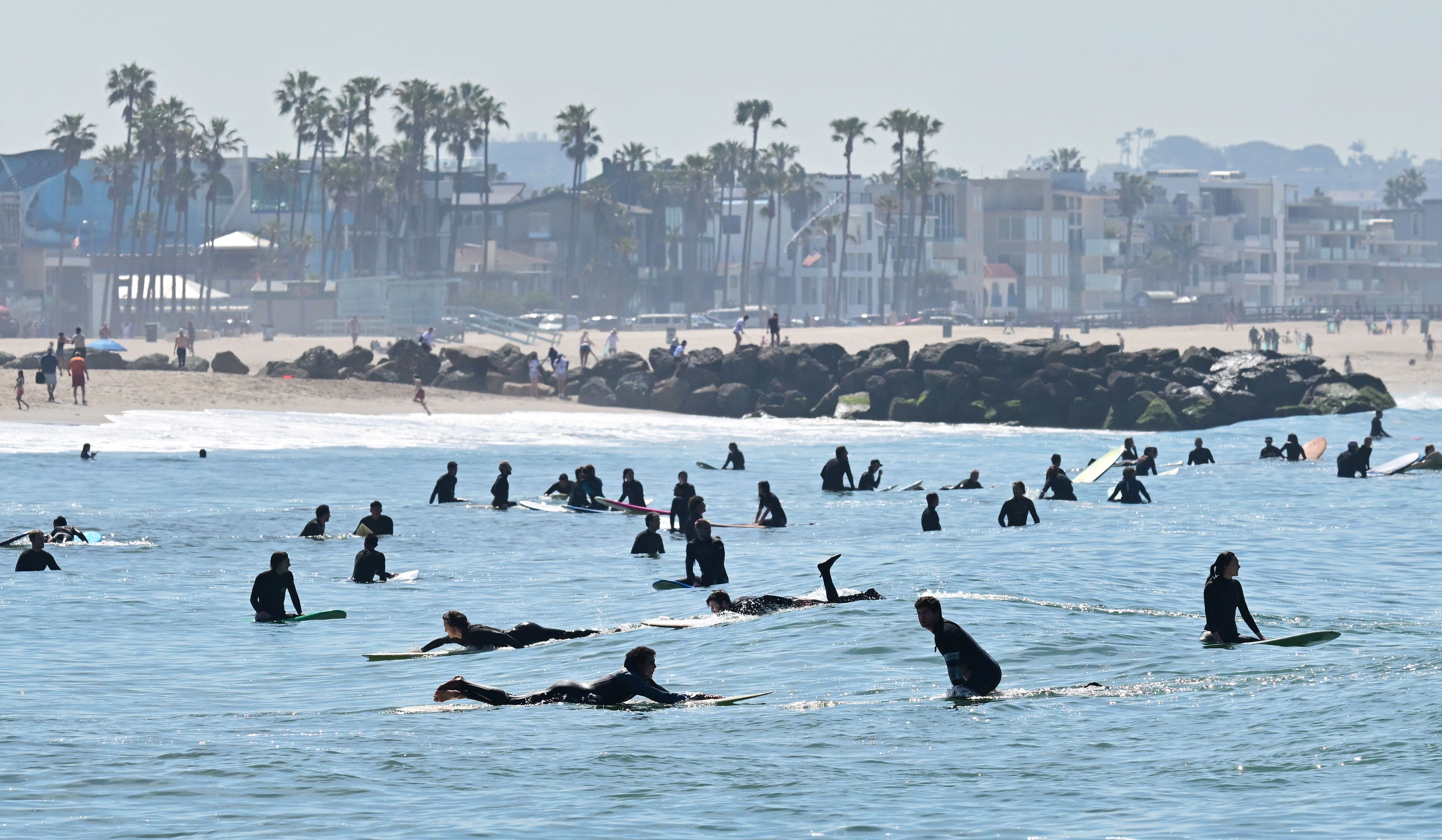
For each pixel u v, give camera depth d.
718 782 48.62
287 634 81.31
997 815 44.66
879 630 74.62
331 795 47.19
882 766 50.38
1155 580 94.56
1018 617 77.62
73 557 110.56
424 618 86.50
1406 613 83.00
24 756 51.91
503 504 147.50
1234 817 43.69
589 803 46.28
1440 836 41.19
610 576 103.81
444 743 54.16
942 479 191.12
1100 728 54.88
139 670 70.25
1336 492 164.50
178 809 45.44
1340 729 53.22
